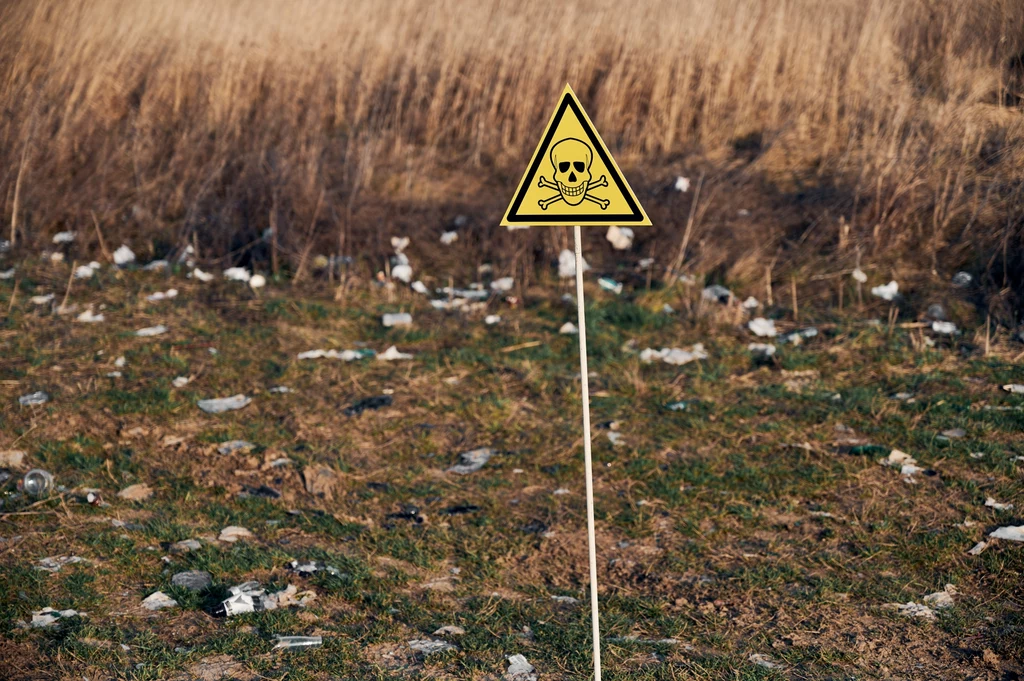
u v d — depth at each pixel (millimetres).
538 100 11812
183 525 5090
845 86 11477
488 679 3842
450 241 9859
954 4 11930
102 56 12164
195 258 9539
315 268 9281
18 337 7676
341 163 10633
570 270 9234
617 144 11281
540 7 13016
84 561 4668
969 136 10055
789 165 10547
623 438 6125
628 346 7645
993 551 4730
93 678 3779
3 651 3939
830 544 4883
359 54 12516
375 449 6027
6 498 5293
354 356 7418
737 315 8047
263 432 6176
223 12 12812
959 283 8375
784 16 12266
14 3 12562
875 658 3982
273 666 3896
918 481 5457
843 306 8312
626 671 3895
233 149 10789
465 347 7652
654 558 4816
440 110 12000
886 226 9055
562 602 4445
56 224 10227
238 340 7691
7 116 11195
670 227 9555
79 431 6133
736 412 6426
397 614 4320
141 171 10656
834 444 5953
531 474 5719
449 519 5215
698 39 12117
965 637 4109
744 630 4211
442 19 12992
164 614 4266
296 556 4793
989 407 6355
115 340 7641
